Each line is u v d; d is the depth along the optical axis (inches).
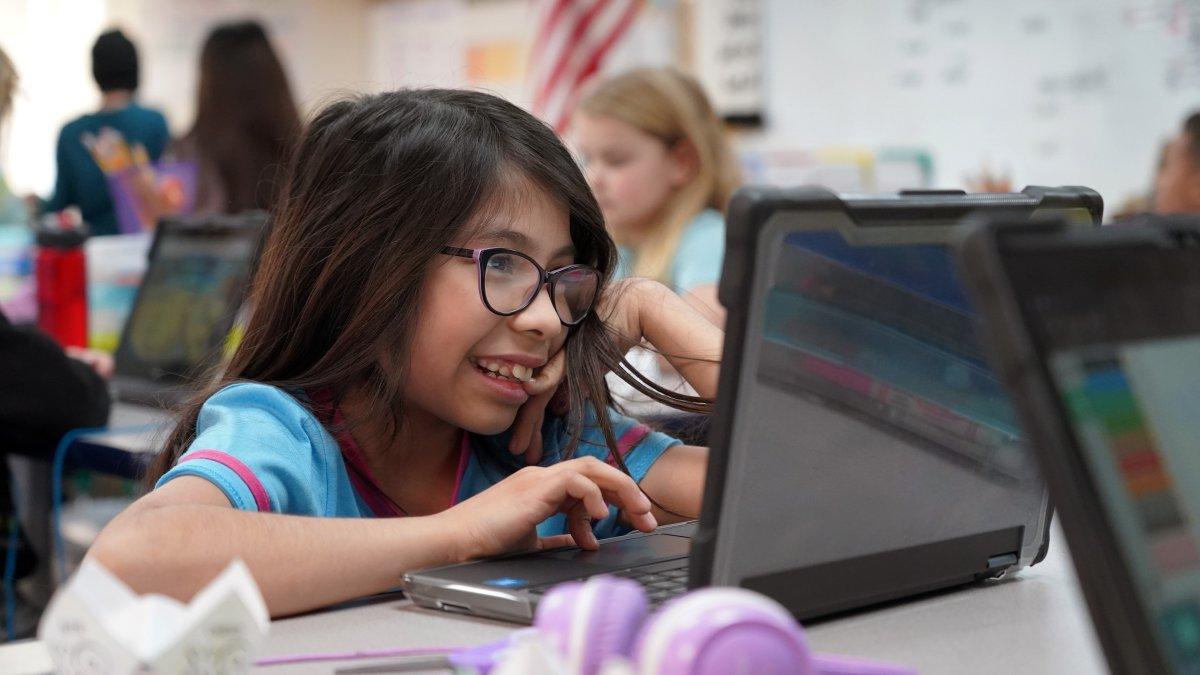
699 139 111.0
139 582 34.2
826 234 30.6
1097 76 142.9
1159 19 138.1
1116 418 20.9
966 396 35.0
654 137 110.6
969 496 36.2
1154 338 22.0
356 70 219.1
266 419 43.3
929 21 154.2
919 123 156.3
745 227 29.1
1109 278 21.7
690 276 108.0
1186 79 137.0
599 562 38.9
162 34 247.0
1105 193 144.1
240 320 89.6
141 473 65.1
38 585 89.7
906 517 34.4
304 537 36.4
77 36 258.4
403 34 212.5
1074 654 30.7
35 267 105.1
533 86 154.2
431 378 45.1
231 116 135.0
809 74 163.5
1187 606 20.6
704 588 30.1
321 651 32.1
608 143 111.0
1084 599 20.2
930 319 33.6
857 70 159.9
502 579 36.1
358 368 45.3
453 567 37.7
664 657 21.4
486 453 50.4
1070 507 20.0
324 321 46.6
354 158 46.2
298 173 48.5
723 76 168.9
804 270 30.4
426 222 44.3
